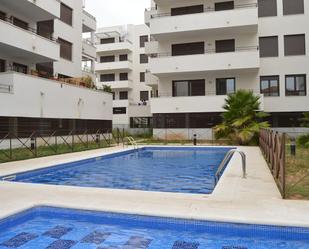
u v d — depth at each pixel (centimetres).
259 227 525
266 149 1348
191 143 2419
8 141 1712
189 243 505
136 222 582
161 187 965
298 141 1733
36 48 2012
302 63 2641
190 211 583
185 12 2905
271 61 2692
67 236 537
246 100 2159
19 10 2097
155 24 2761
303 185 815
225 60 2602
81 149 1872
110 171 1286
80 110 2302
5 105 1620
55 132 2059
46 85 1941
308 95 2611
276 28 2695
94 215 607
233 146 2064
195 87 2856
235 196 701
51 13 2166
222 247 489
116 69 4641
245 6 2738
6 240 522
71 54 2747
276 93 2692
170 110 2727
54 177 1146
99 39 4956
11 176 1023
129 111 3906
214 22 2627
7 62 2036
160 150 2111
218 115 2694
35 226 584
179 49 2914
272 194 721
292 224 514
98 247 492
